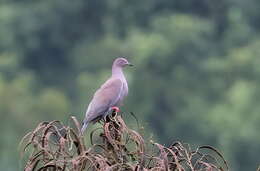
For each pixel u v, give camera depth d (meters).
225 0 66.69
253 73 59.12
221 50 63.03
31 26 65.38
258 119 54.19
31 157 13.47
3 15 65.25
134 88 56.75
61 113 50.16
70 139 13.58
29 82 60.66
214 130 54.00
